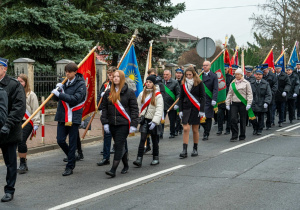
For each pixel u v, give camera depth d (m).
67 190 6.04
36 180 6.71
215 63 12.42
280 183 6.24
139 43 23.48
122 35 21.23
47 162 8.32
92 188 6.13
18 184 6.45
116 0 22.39
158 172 7.17
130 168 7.60
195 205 5.18
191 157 8.58
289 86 13.96
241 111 10.86
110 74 8.64
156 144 7.90
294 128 13.39
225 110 13.42
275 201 5.32
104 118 6.87
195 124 8.58
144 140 7.71
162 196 5.61
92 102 8.63
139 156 7.73
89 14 19.36
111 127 6.89
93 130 12.80
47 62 17.31
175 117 11.55
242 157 8.41
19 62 14.05
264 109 12.01
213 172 7.06
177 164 7.86
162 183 6.36
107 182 6.51
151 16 22.70
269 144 10.11
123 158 7.12
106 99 6.88
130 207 5.12
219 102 12.15
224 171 7.12
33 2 17.17
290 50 34.53
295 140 10.75
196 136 8.73
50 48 16.80
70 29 18.08
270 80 13.59
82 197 5.64
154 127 7.71
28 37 16.25
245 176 6.72
